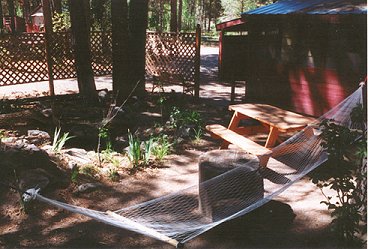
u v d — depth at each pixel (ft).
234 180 12.57
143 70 32.65
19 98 31.99
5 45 32.50
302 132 18.29
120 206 14.35
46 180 15.07
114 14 31.09
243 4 118.32
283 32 29.12
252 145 17.38
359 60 24.67
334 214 11.53
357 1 26.76
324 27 26.40
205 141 21.89
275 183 16.01
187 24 130.00
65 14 57.88
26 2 106.32
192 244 11.94
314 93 27.73
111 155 19.15
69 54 35.60
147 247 11.82
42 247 11.64
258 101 31.89
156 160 18.90
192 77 33.83
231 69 33.68
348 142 11.48
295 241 11.94
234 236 12.35
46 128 25.14
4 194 14.29
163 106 30.40
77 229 12.69
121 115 26.40
